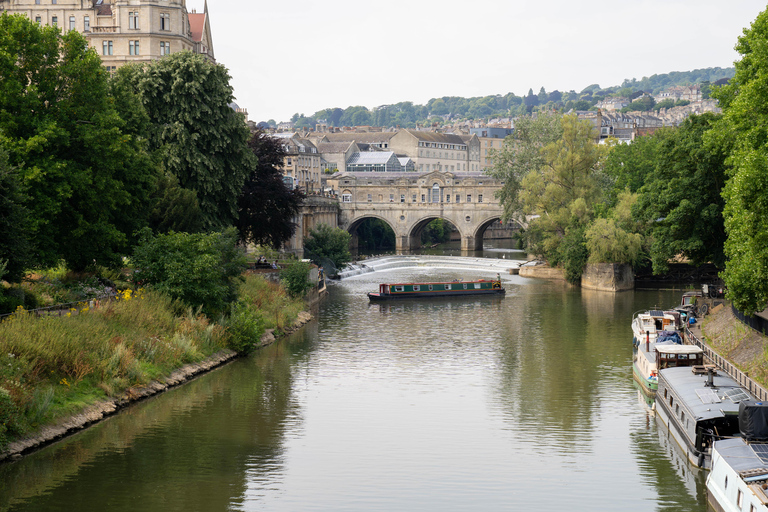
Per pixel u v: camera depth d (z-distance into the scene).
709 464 33.47
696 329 59.56
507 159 132.88
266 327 65.19
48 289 49.56
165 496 31.20
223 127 74.50
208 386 47.94
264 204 85.62
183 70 72.94
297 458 35.94
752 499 25.73
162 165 69.00
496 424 41.66
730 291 45.84
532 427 41.12
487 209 167.12
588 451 37.38
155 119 73.06
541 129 132.38
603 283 101.19
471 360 57.66
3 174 39.94
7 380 34.81
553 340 65.94
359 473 34.19
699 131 64.31
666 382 40.72
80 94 50.38
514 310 84.75
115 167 51.09
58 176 47.16
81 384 40.38
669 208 66.75
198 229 67.56
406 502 31.05
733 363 46.47
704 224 64.56
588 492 32.22
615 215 103.75
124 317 48.34
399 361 57.06
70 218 49.97
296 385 49.16
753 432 30.86
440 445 38.09
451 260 139.00
